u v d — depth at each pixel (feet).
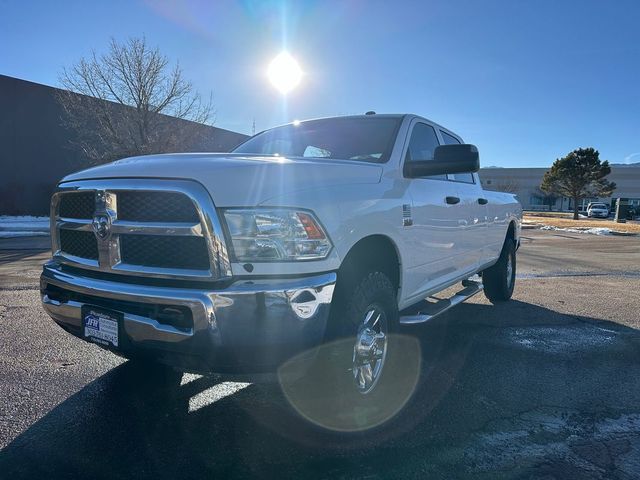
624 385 12.71
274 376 9.94
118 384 12.17
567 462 8.98
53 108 89.30
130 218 9.15
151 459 8.91
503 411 11.07
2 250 41.91
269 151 14.66
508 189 202.18
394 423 10.39
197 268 8.55
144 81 76.89
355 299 9.86
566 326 18.43
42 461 8.77
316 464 8.82
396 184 12.07
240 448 9.32
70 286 9.77
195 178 8.56
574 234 78.69
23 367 13.17
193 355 8.50
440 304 15.31
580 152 146.82
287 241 8.54
